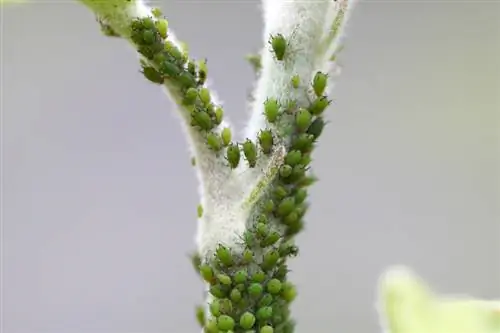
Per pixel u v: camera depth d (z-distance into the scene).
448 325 0.12
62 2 0.29
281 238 0.13
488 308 0.11
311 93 0.13
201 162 0.13
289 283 0.13
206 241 0.13
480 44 0.30
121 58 0.29
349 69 0.30
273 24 0.13
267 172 0.13
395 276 0.12
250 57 0.14
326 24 0.13
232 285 0.13
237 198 0.13
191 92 0.13
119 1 0.13
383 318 0.12
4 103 0.29
